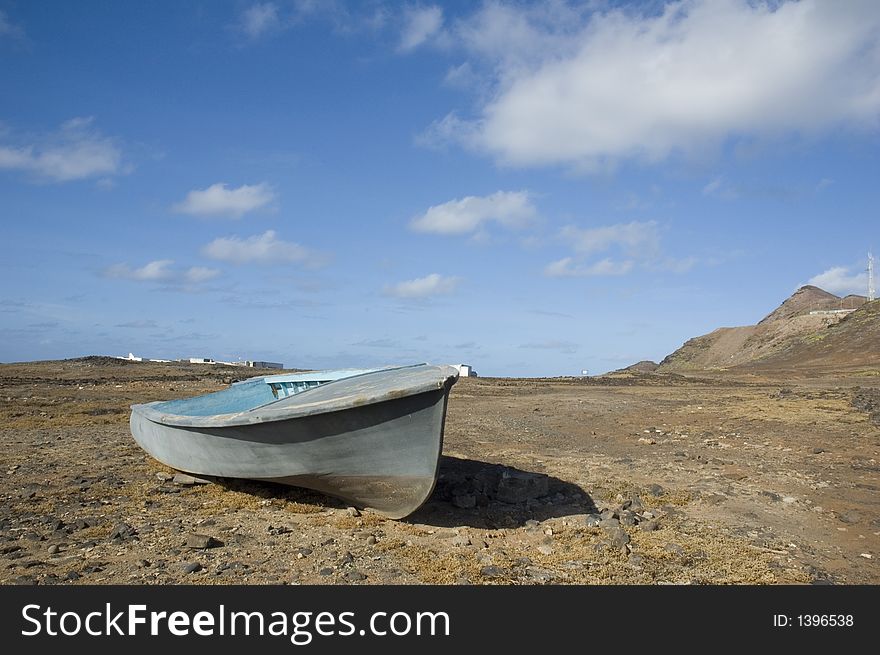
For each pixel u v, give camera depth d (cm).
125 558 595
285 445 723
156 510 752
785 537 730
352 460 710
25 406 1744
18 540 634
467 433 1467
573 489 911
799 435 1380
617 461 1139
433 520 749
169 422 838
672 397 2386
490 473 943
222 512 750
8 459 1045
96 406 1806
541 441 1370
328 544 648
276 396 1197
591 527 729
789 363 5181
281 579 556
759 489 938
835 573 627
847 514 820
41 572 557
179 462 873
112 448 1161
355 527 708
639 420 1716
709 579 591
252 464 768
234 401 1159
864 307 6175
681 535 714
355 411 672
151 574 559
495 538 691
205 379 2816
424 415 669
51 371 2939
